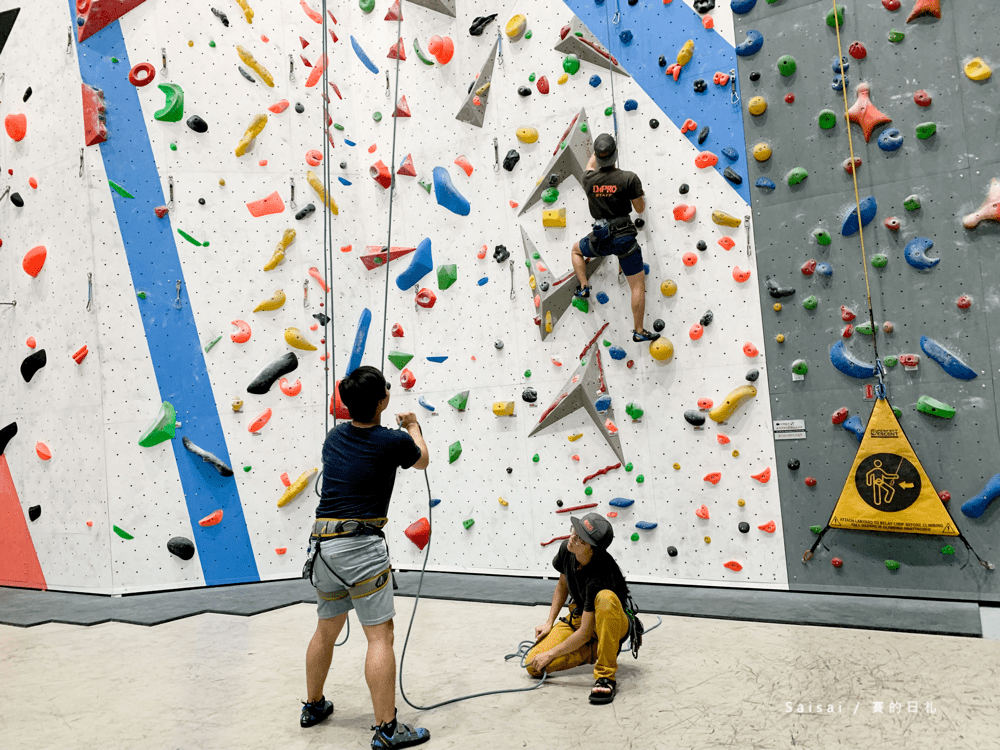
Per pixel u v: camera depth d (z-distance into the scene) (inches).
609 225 165.0
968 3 143.4
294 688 111.0
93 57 193.2
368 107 215.3
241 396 197.3
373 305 211.9
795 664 110.1
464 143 199.3
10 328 204.1
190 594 181.9
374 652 88.9
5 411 204.8
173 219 194.7
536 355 187.9
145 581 185.8
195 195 197.2
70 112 194.1
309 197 208.5
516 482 189.9
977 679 99.7
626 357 176.1
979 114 142.3
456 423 198.7
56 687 114.3
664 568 170.6
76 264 191.6
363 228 215.0
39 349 197.6
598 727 90.1
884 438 146.6
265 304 200.4
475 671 115.1
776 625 132.3
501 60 194.2
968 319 142.8
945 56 145.3
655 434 172.2
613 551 176.7
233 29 203.6
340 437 95.8
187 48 198.5
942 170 145.3
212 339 195.8
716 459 165.6
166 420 189.2
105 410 186.5
